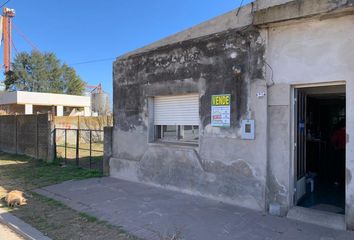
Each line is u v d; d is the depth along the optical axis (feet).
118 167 33.04
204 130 24.64
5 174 37.50
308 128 29.60
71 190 28.53
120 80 32.89
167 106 28.78
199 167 25.00
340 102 32.40
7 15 133.08
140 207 22.70
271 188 20.79
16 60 190.19
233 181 22.68
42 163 44.83
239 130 22.26
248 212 20.98
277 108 20.44
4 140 61.67
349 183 17.58
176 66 26.81
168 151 27.58
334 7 17.17
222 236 17.16
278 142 20.45
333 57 18.07
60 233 18.49
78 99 117.70
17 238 18.54
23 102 101.65
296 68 19.53
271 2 20.51
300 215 19.39
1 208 23.80
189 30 25.89
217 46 23.63
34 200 25.85
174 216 20.56
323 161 32.91
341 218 18.21
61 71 201.77
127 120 32.04
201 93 24.82
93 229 18.90
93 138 83.87
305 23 19.13
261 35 21.01
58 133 76.07
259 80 21.11
